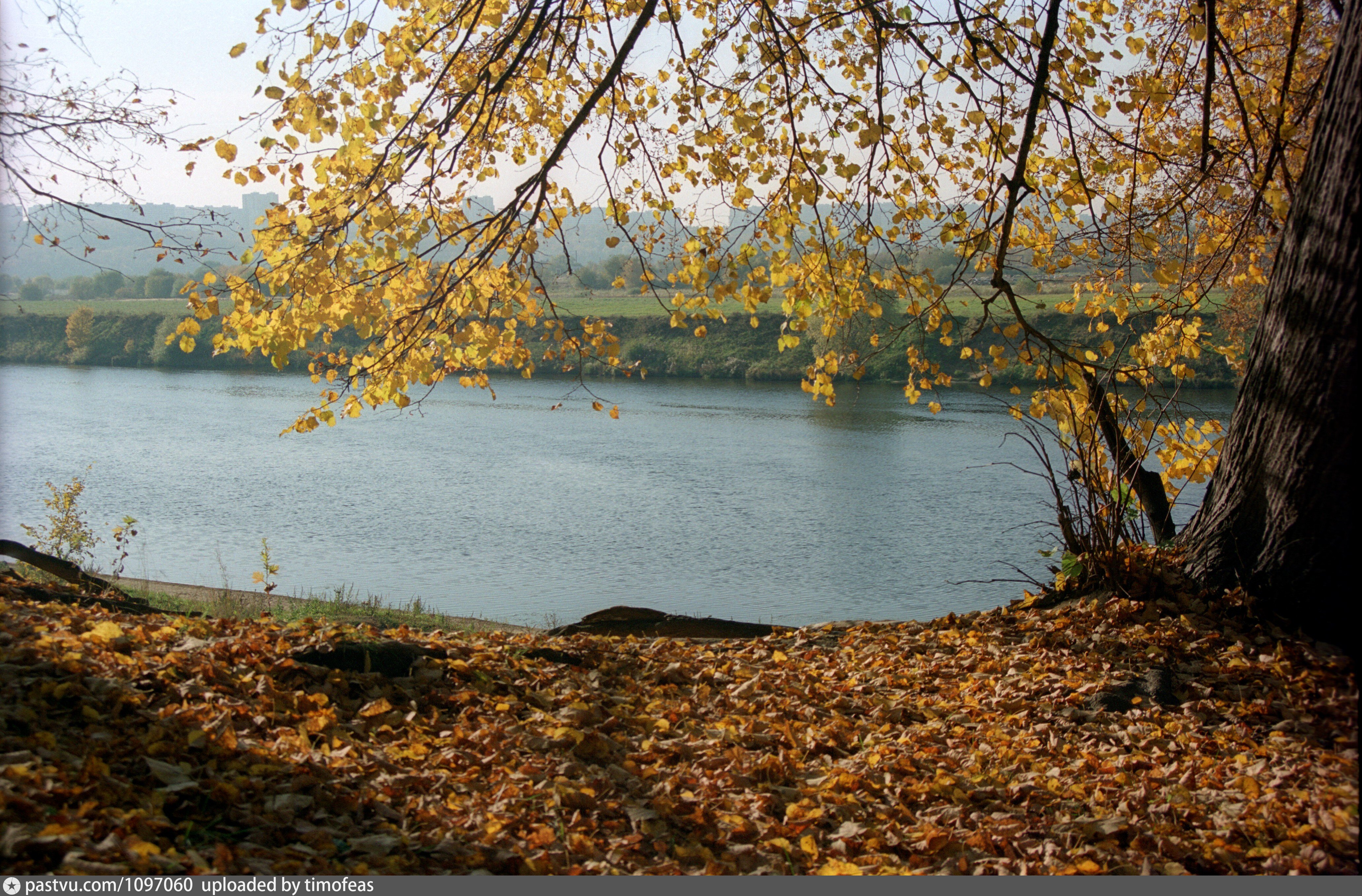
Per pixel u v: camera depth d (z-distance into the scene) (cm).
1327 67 520
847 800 366
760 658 612
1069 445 670
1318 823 332
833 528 2097
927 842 335
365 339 655
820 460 2978
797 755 420
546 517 2206
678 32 622
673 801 358
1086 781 390
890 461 2939
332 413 672
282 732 371
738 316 6053
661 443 3381
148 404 4500
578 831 332
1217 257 827
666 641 643
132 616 532
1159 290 789
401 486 2597
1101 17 698
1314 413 505
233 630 516
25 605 511
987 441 3303
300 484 2592
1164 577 587
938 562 1817
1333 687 448
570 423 3919
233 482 2612
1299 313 516
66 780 284
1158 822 349
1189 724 443
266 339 592
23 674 358
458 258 634
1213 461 729
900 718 485
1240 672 482
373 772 355
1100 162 679
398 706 443
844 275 641
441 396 4844
